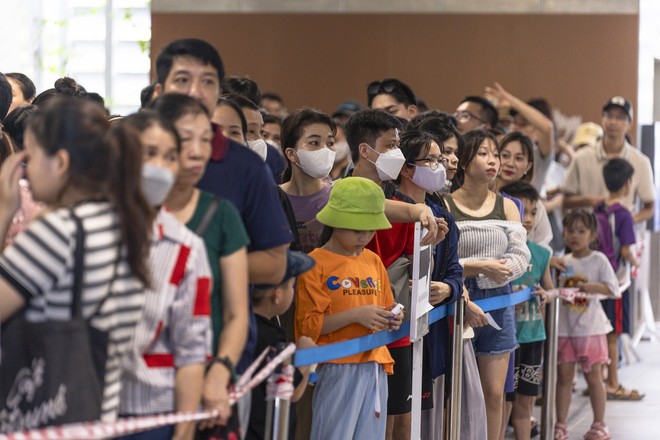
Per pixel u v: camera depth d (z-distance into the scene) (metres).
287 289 5.38
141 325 4.10
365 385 6.35
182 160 4.38
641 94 16.44
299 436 6.44
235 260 4.49
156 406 4.21
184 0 16.02
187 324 4.20
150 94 7.86
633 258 12.31
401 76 16.08
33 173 4.00
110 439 4.09
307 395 6.44
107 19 16.88
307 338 5.91
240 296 4.48
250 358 4.88
